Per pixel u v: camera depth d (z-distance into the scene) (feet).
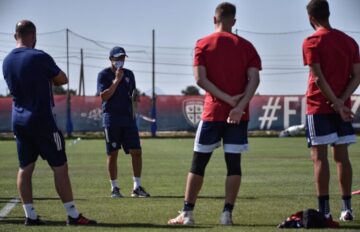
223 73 32.65
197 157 33.27
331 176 59.41
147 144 134.62
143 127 175.22
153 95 175.52
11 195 47.16
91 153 103.04
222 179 58.85
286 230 30.78
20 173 33.42
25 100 33.04
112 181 46.60
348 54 32.71
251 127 177.37
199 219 35.06
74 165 77.66
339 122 32.81
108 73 48.14
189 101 175.94
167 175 63.77
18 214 37.22
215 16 33.73
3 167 75.36
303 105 176.45
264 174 63.72
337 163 33.83
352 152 100.37
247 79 33.04
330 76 32.53
